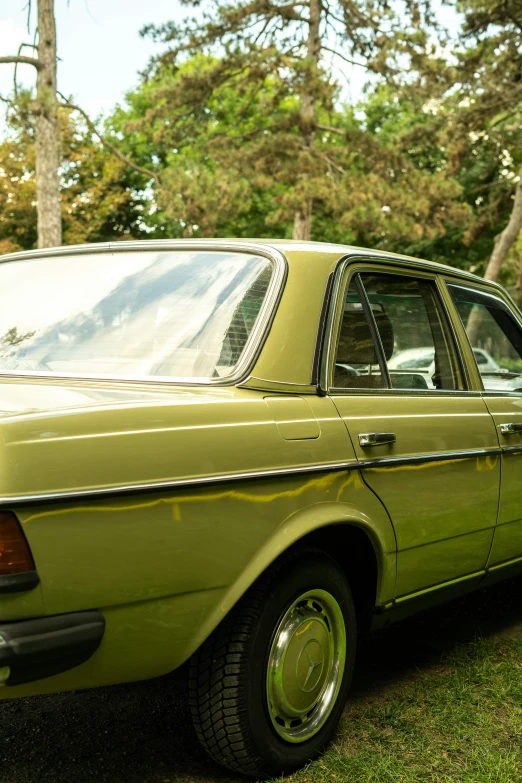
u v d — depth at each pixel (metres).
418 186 21.59
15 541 2.04
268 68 22.05
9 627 2.04
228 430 2.48
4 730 3.08
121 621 2.24
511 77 23.34
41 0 16.03
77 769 2.80
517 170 31.88
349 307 3.08
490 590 5.01
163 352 2.79
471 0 21.92
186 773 2.79
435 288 3.65
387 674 3.68
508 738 3.09
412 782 2.75
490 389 3.81
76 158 33.75
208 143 23.23
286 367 2.77
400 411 3.14
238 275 2.94
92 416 2.23
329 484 2.75
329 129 22.09
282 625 2.69
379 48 21.70
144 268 3.13
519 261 33.19
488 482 3.55
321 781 2.73
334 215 21.14
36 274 3.33
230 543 2.44
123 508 2.21
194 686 2.60
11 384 2.67
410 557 3.14
